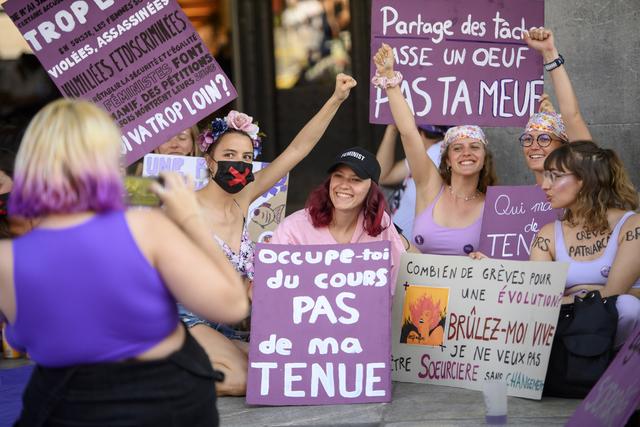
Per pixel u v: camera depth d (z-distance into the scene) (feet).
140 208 10.69
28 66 31.91
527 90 22.38
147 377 9.63
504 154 26.35
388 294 17.98
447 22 22.16
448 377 18.75
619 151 24.64
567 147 18.39
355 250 18.30
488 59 22.26
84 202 9.51
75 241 9.50
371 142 38.17
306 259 18.31
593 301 17.37
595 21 24.54
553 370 17.80
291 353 17.90
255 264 18.28
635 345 14.83
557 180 18.33
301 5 37.86
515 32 22.24
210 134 19.51
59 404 9.55
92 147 9.46
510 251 20.86
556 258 18.74
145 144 20.59
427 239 21.52
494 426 16.06
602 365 17.17
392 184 26.32
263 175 20.68
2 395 19.26
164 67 20.56
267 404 17.79
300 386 17.81
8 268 9.57
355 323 17.93
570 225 18.66
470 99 22.29
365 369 17.79
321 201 19.27
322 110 20.67
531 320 18.03
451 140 21.26
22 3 20.13
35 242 9.59
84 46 20.35
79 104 9.65
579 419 14.23
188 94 20.61
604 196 18.21
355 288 18.08
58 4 20.22
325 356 17.88
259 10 37.73
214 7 38.14
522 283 18.24
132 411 9.53
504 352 18.24
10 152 20.53
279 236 19.45
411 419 16.62
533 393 17.76
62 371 9.60
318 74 38.14
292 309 18.06
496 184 21.81
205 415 10.11
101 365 9.55
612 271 17.95
